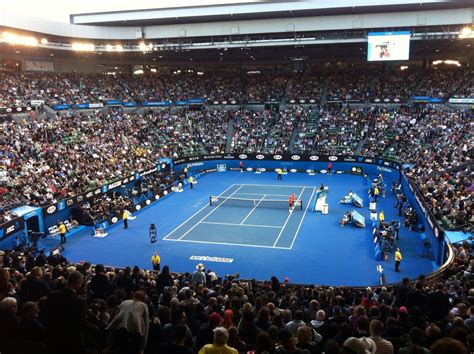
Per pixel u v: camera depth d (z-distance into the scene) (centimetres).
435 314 1244
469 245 2681
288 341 804
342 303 1667
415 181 4547
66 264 2298
